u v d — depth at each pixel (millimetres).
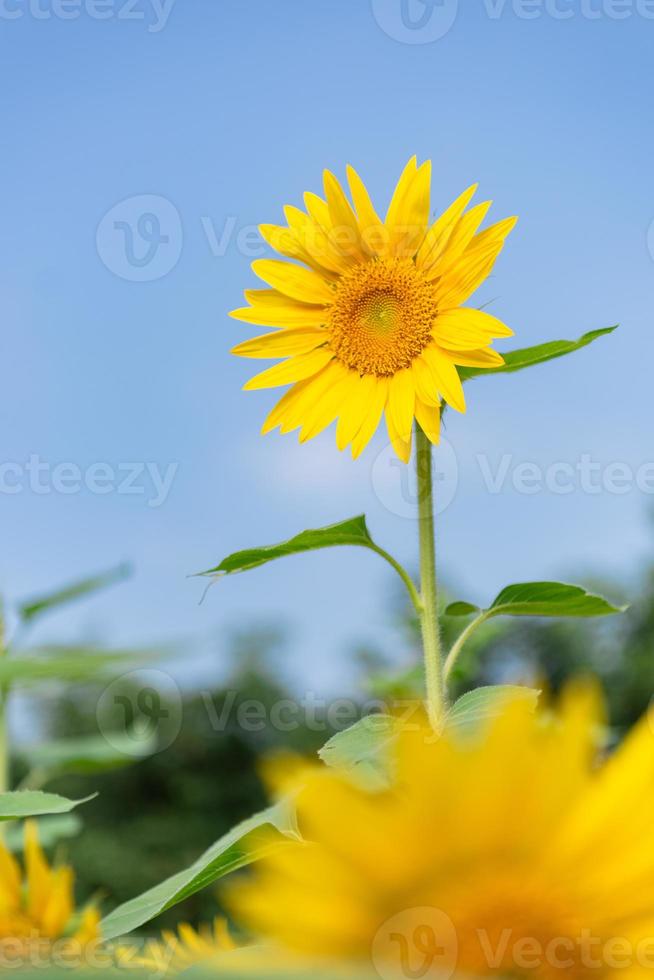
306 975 380
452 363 1681
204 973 399
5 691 2033
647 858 420
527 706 420
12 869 1254
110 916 1374
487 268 1683
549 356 1684
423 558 1683
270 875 402
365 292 1703
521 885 420
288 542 1623
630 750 434
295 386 1719
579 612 1664
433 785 406
